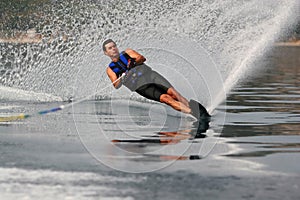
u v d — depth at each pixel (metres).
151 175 18.69
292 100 39.41
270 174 18.78
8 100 38.00
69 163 20.14
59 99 38.91
